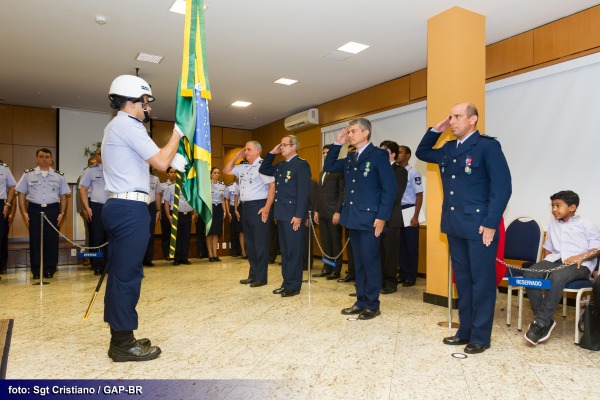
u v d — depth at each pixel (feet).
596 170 13.43
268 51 17.47
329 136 25.81
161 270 20.12
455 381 7.06
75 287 15.60
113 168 7.48
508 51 15.78
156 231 27.73
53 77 20.86
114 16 14.25
